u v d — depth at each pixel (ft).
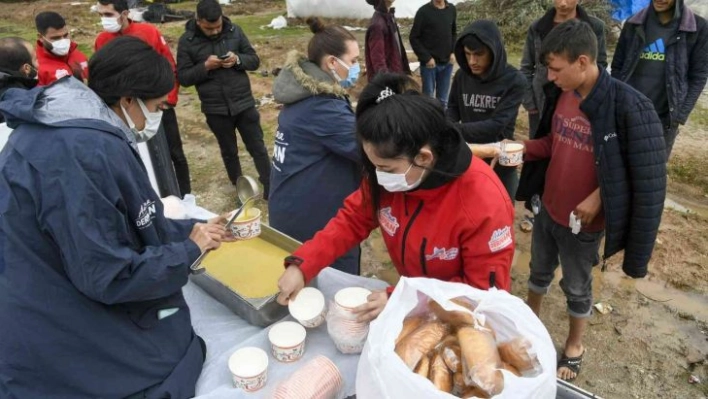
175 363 4.90
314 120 7.51
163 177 10.56
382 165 4.54
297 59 7.64
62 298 4.14
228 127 14.28
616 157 6.68
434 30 18.29
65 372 4.30
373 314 5.13
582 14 11.96
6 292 4.06
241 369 4.85
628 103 6.45
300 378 4.64
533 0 31.04
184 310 5.13
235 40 13.61
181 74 13.42
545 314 10.64
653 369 9.30
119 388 4.54
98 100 4.22
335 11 40.09
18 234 3.97
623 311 10.62
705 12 23.66
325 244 5.78
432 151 4.49
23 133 4.01
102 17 12.77
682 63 11.73
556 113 7.59
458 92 10.93
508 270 4.93
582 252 7.87
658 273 11.63
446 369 4.05
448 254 5.01
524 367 4.00
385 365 3.82
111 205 3.93
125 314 4.49
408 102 4.35
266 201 15.29
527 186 8.54
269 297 5.63
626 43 12.61
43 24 12.53
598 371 9.28
